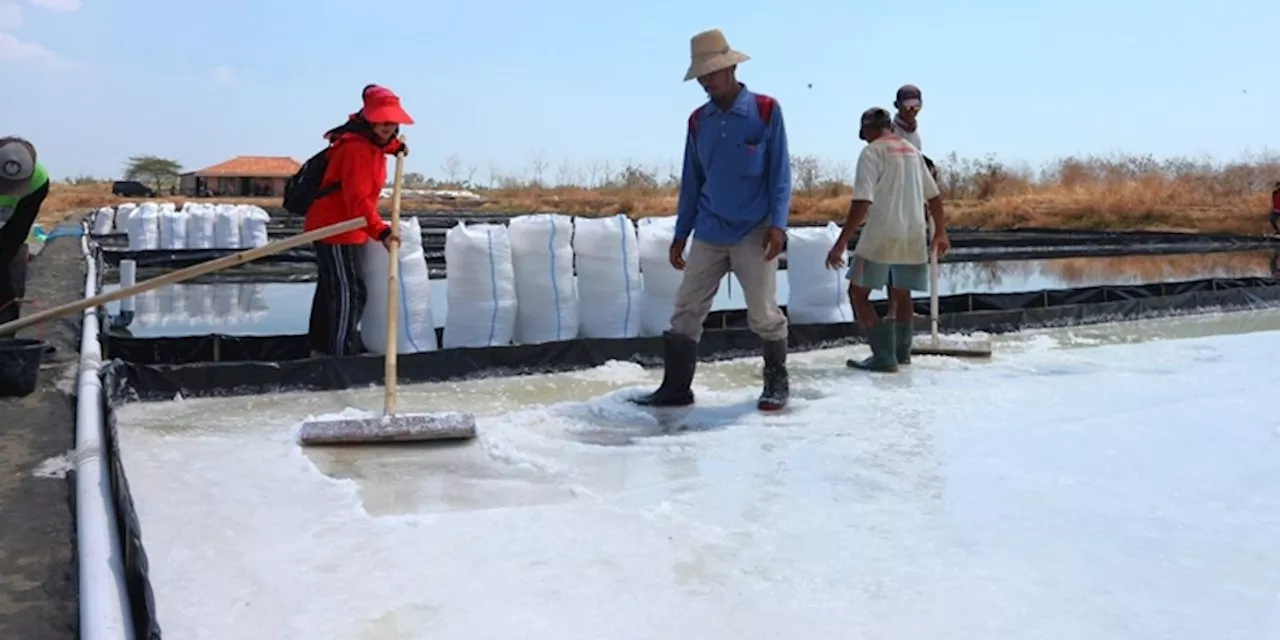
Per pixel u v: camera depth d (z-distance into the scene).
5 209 4.34
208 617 1.92
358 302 4.51
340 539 2.36
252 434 3.42
